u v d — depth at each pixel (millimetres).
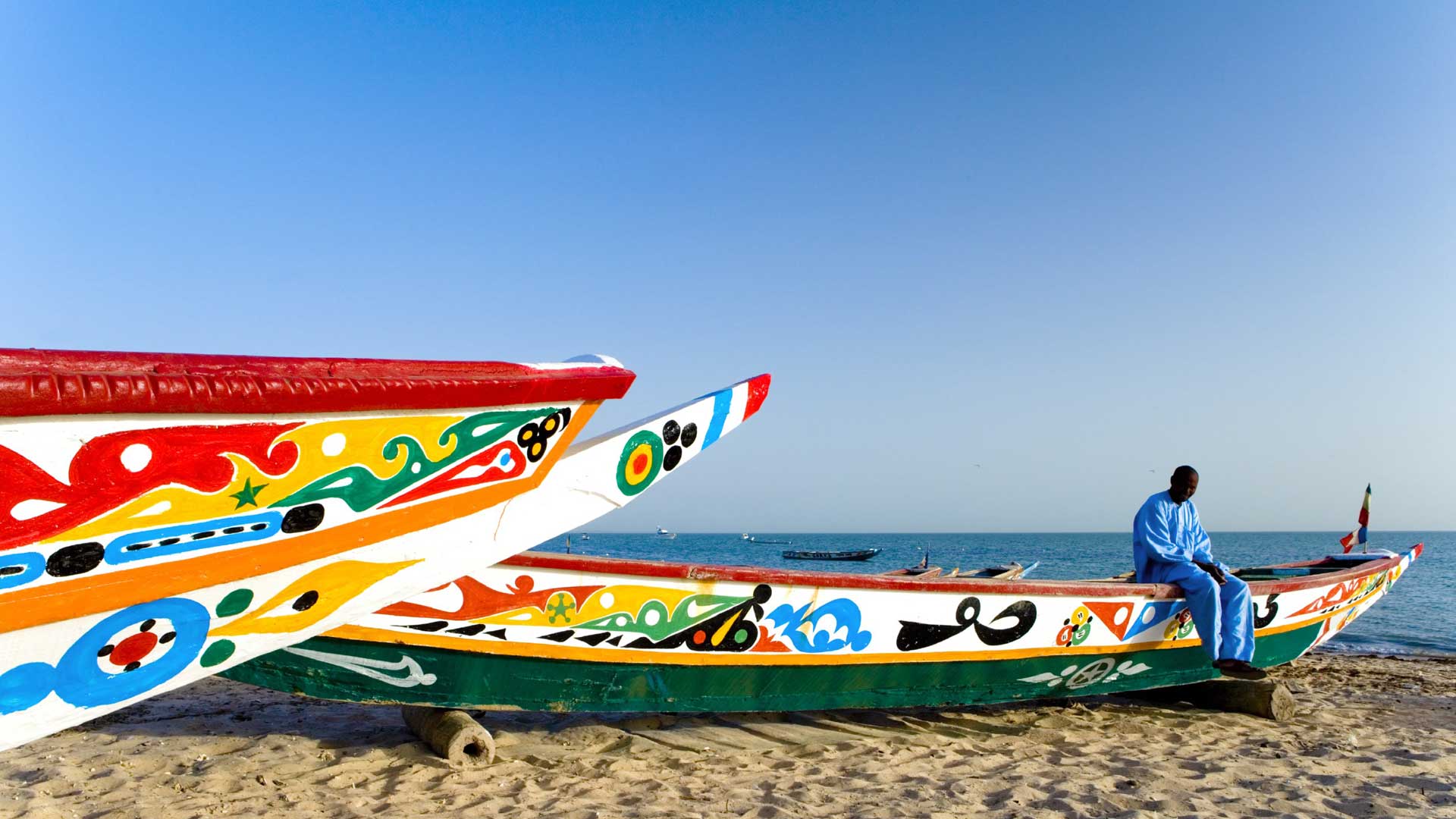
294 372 2615
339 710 6156
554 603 4500
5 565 2232
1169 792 4602
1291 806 4434
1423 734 6246
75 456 2260
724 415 4188
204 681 7359
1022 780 4742
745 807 4168
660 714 6023
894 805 4266
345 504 2869
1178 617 6441
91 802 4059
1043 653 5875
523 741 5297
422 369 2924
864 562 59500
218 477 2551
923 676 5570
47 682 2410
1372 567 8477
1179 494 6664
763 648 4988
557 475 3471
